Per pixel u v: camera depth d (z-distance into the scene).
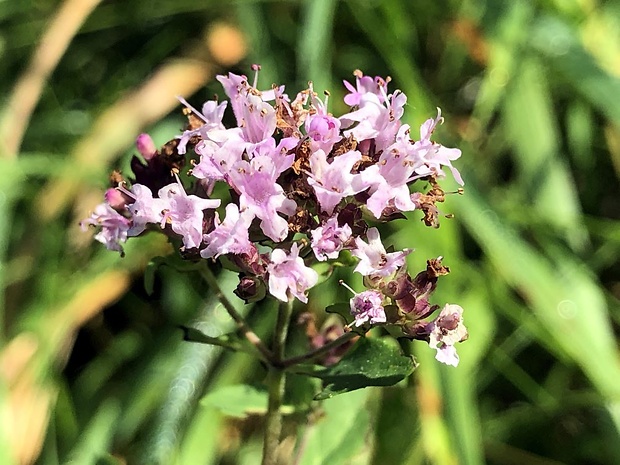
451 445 0.10
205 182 0.07
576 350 0.11
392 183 0.07
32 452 0.11
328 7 0.13
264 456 0.08
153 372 0.12
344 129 0.07
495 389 0.12
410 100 0.13
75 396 0.12
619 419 0.11
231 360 0.12
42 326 0.12
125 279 0.13
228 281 0.12
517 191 0.13
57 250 0.13
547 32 0.13
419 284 0.07
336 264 0.07
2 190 0.13
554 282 0.12
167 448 0.11
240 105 0.07
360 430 0.09
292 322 0.12
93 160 0.13
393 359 0.07
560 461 0.12
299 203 0.07
